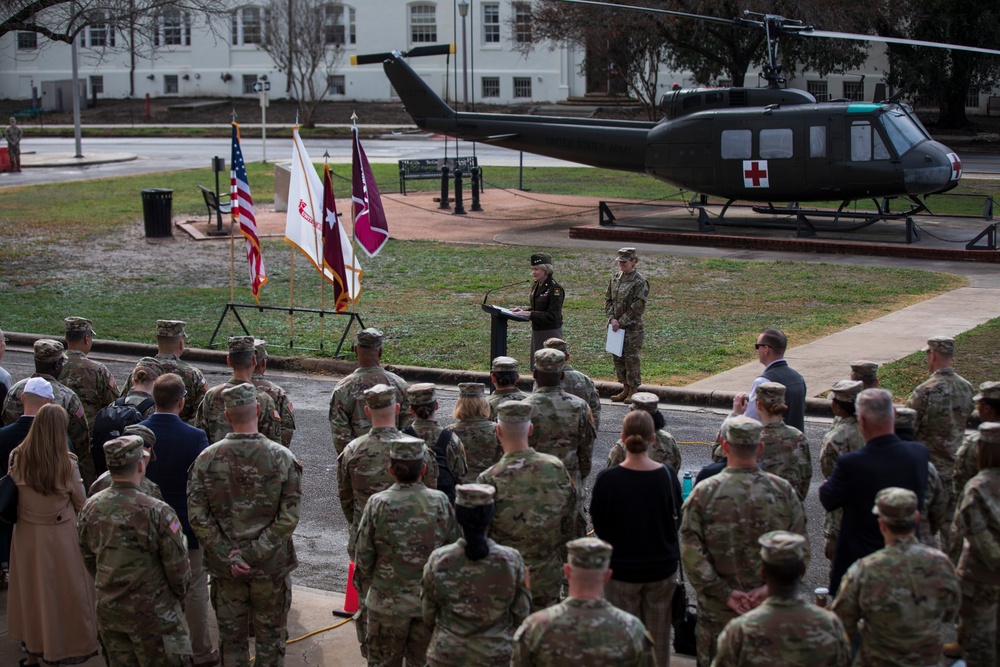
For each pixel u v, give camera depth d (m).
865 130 23.97
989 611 6.37
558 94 59.53
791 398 8.65
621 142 27.88
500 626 5.36
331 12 62.03
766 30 24.77
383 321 17.95
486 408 7.68
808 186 24.69
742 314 17.89
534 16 47.50
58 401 8.26
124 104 64.38
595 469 11.12
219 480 6.37
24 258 23.91
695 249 24.69
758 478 5.82
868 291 19.39
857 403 6.34
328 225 15.17
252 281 16.23
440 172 35.28
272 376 15.30
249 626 7.36
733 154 25.33
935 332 16.09
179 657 6.31
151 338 16.88
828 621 4.58
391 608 5.97
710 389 13.70
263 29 59.62
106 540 6.07
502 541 6.28
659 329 17.05
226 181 37.72
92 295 20.22
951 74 50.91
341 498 6.91
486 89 60.47
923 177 23.66
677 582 6.84
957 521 6.35
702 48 41.91
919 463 6.25
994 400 6.75
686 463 11.15
